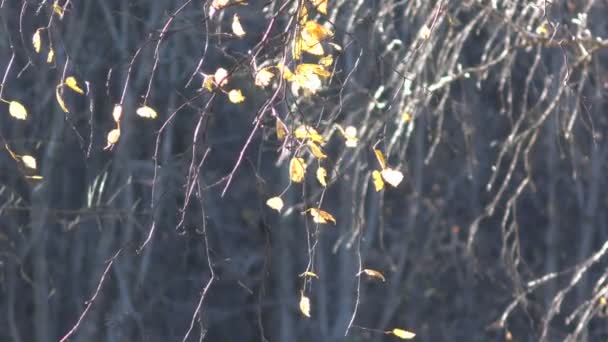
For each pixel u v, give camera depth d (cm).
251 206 1344
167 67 1038
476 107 1134
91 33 1070
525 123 1017
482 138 1202
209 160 1286
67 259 1242
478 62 891
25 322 1280
